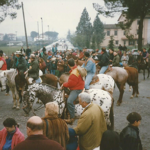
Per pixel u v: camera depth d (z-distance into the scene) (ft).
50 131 11.11
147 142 19.97
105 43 244.83
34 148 8.43
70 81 17.03
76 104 17.72
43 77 28.99
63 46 237.04
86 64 22.17
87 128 13.04
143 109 30.27
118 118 26.45
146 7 88.79
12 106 31.53
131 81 35.53
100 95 17.56
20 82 27.86
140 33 92.99
